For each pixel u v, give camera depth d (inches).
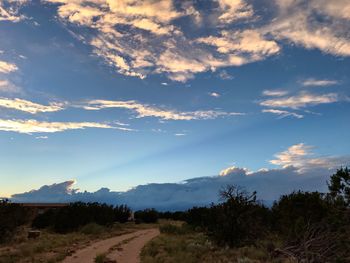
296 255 620.1
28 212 1638.8
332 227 635.5
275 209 1124.5
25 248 922.7
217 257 845.8
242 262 731.4
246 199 1086.4
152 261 781.9
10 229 1239.5
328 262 568.1
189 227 1718.8
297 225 729.0
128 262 792.9
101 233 1632.6
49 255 869.2
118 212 2561.5
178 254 843.4
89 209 1877.5
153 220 2859.3
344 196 697.0
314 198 967.6
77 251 959.6
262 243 956.0
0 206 1283.2
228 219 1050.1
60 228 1700.3
